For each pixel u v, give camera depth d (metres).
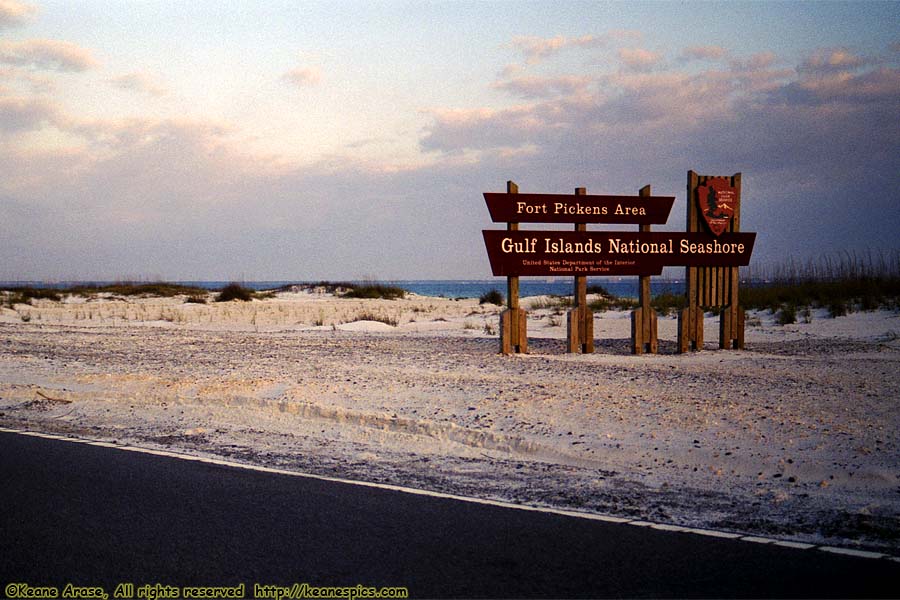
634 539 5.98
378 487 7.54
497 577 5.21
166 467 8.38
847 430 9.40
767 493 7.30
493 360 17.06
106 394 13.21
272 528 6.24
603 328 26.73
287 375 14.79
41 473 8.07
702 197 18.95
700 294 19.02
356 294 57.25
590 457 8.73
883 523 6.38
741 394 11.93
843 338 21.23
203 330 28.67
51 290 58.66
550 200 18.19
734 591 4.97
